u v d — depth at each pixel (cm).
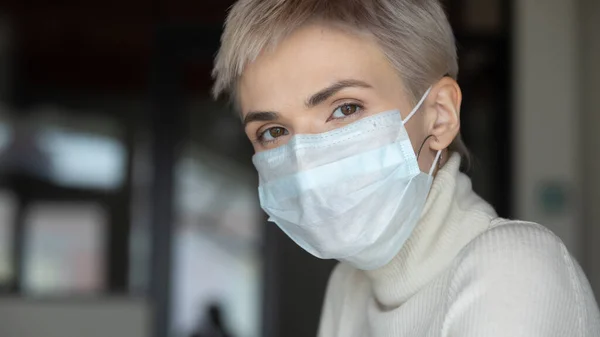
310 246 127
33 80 520
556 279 100
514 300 97
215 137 507
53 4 514
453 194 121
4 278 496
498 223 116
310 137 120
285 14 116
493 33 412
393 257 124
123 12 513
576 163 398
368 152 120
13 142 511
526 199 400
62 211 506
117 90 520
